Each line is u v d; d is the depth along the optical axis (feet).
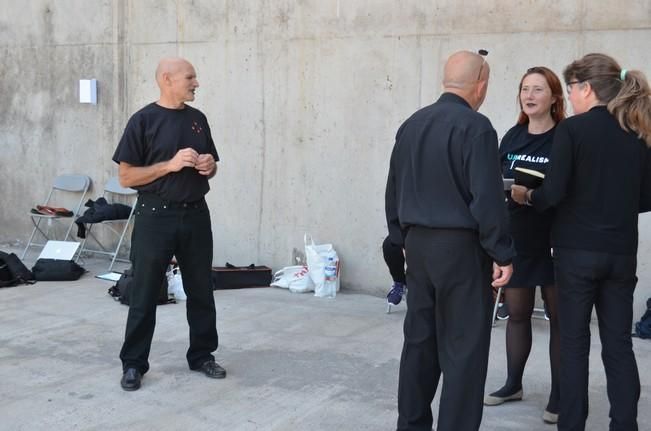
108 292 20.35
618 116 10.41
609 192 10.40
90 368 14.73
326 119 20.92
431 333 10.39
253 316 18.45
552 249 11.60
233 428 12.11
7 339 16.49
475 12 18.74
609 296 10.77
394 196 10.83
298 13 20.98
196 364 14.47
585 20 17.57
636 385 10.68
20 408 12.82
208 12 22.31
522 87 12.34
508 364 13.14
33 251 26.14
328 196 21.12
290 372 14.61
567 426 10.78
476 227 9.75
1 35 26.21
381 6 19.85
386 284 20.58
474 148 9.62
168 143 13.41
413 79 19.65
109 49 24.30
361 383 14.07
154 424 12.23
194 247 13.89
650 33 16.97
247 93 21.98
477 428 10.04
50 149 25.84
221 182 22.66
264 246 22.24
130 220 24.41
